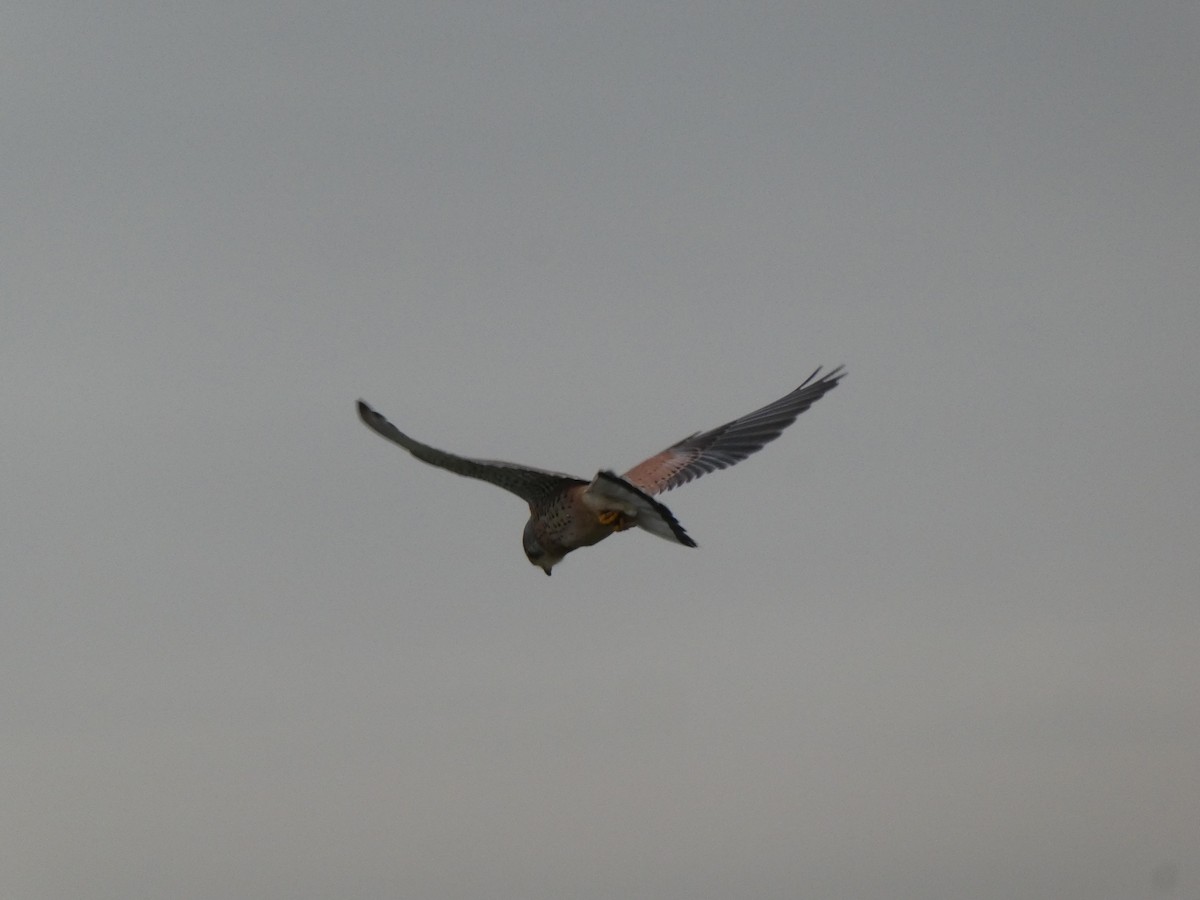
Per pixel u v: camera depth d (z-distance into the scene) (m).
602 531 15.26
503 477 15.22
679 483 17.12
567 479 15.13
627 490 14.40
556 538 15.45
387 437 13.73
